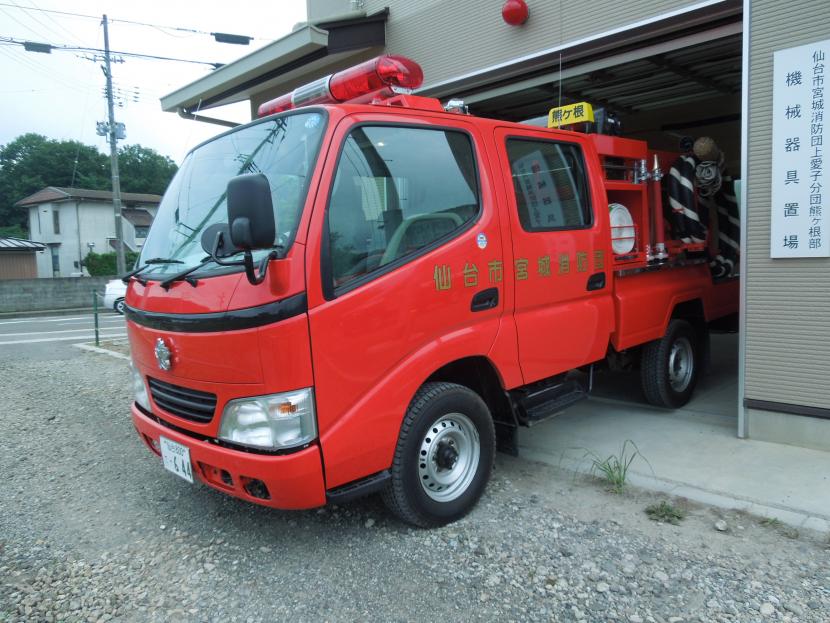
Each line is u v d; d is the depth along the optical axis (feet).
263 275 8.93
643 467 13.85
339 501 9.84
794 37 13.09
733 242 20.40
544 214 13.15
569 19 20.62
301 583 9.86
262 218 8.40
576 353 13.83
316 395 9.30
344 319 9.52
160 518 12.50
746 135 13.96
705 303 19.17
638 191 16.46
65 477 15.01
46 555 11.09
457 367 12.21
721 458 13.98
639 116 31.27
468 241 11.28
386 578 9.89
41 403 22.65
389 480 10.57
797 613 8.61
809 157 13.08
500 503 12.48
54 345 39.06
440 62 25.08
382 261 10.17
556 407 13.53
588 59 20.29
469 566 10.14
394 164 10.64
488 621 8.72
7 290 72.74
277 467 9.07
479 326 11.55
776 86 13.34
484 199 11.82
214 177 11.77
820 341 13.48
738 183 20.47
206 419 10.02
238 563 10.57
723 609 8.75
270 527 11.85
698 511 11.75
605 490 12.90
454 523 11.65
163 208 12.75
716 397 19.43
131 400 22.59
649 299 16.26
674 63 21.29
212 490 13.83
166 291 10.50
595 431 16.56
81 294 78.07
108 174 157.48
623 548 10.53
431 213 10.99
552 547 10.64
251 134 11.61
